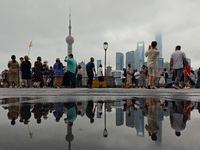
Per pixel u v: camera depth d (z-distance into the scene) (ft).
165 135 1.37
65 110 3.17
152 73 23.26
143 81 35.27
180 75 19.88
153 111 3.03
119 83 52.90
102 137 1.31
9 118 2.30
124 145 1.09
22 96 7.41
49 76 34.01
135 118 2.31
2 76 38.52
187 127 1.70
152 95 8.22
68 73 25.12
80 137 1.32
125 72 37.91
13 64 28.96
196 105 4.05
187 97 6.89
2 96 7.45
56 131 1.54
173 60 20.21
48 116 2.48
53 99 5.81
